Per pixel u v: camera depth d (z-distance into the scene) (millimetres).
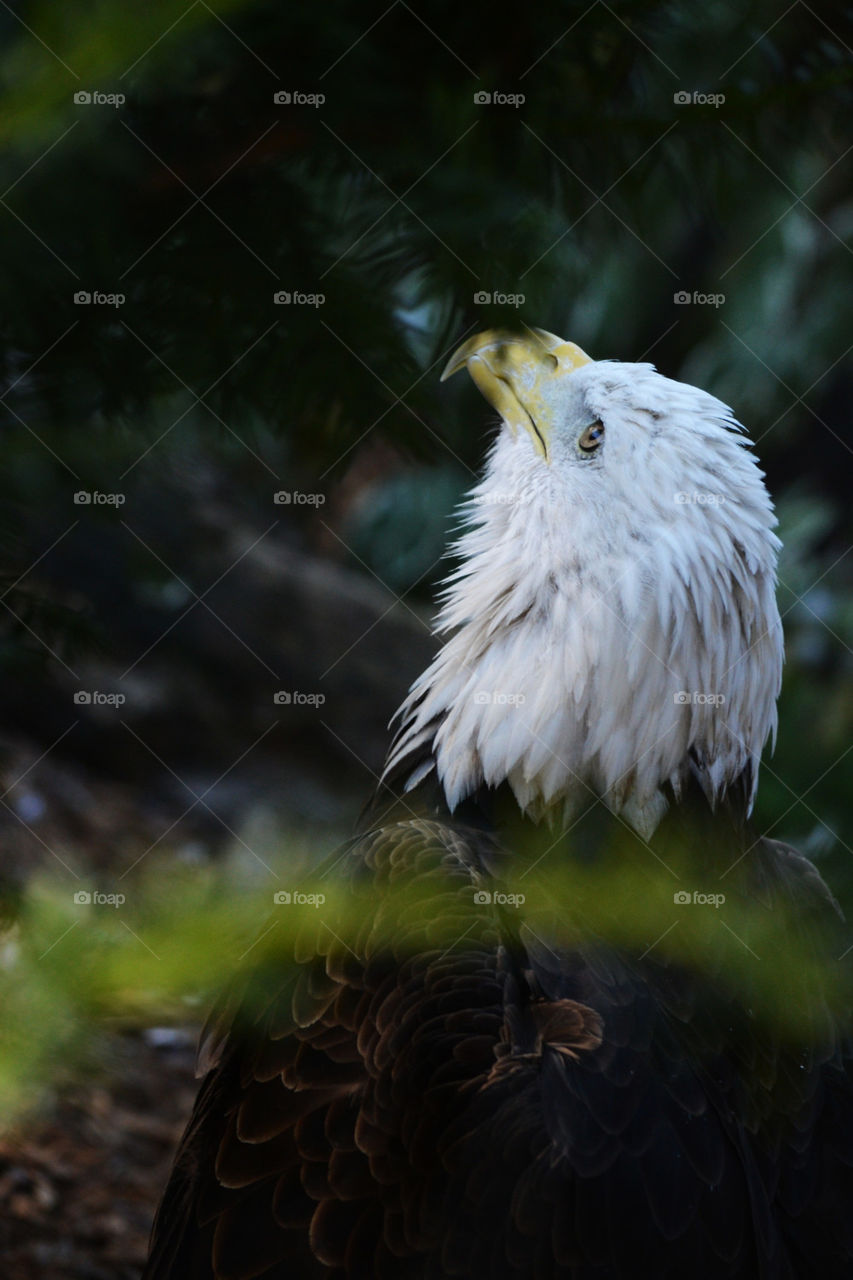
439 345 2059
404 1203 2840
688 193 2410
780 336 11406
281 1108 3066
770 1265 3082
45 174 1810
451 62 2191
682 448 3773
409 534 13336
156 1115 6965
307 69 2062
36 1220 5980
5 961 1578
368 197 2102
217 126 2143
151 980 1480
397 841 3566
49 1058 1427
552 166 2211
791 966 3359
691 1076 3209
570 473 3865
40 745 11570
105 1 1608
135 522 12062
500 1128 2883
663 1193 2969
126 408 2469
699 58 2443
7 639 2811
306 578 13391
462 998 3092
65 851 9570
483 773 3908
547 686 3789
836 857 5652
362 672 13289
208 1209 3084
